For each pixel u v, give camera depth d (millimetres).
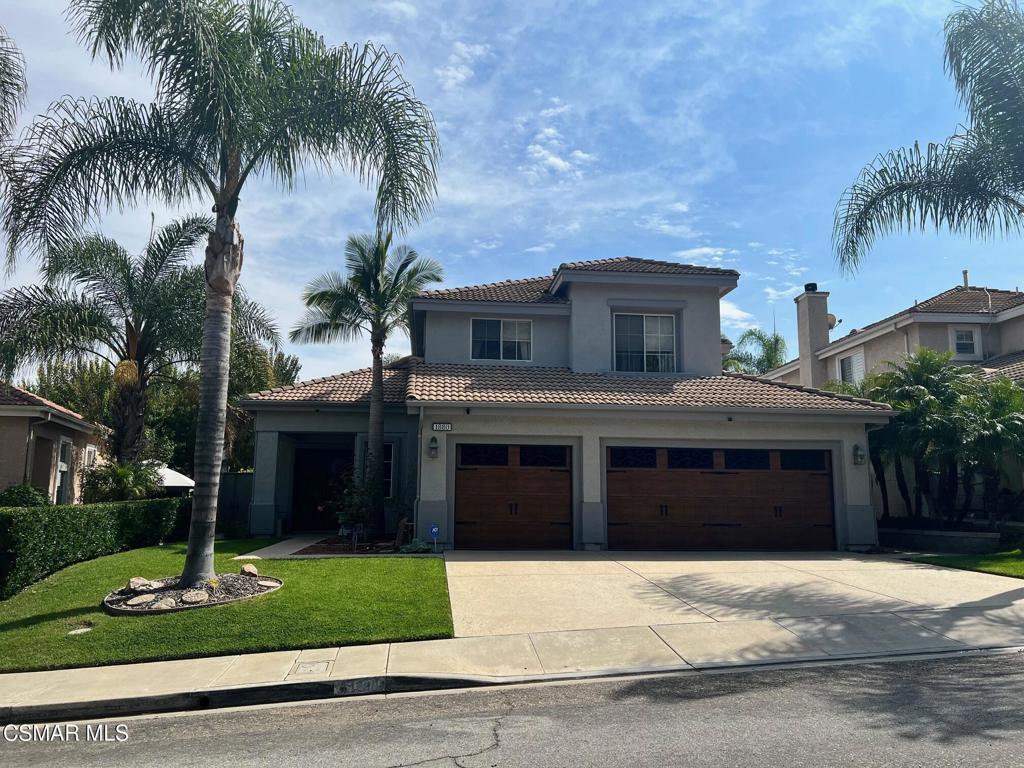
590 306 17641
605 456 15070
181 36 9070
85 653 7445
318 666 7031
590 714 5723
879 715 5477
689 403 14969
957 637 7969
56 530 10875
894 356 22891
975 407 14781
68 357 16984
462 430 14609
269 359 20359
